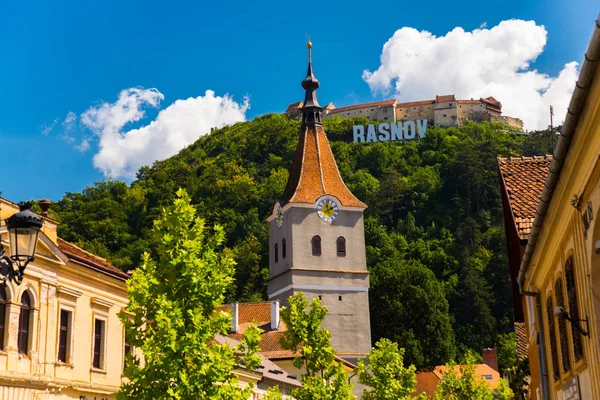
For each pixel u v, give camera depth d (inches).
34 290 1369.3
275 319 3341.5
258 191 7440.9
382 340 2544.3
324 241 3858.3
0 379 1257.4
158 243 1163.9
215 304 1136.8
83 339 1493.6
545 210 711.1
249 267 6230.3
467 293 5831.7
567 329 740.7
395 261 4714.6
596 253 586.2
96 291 1542.8
